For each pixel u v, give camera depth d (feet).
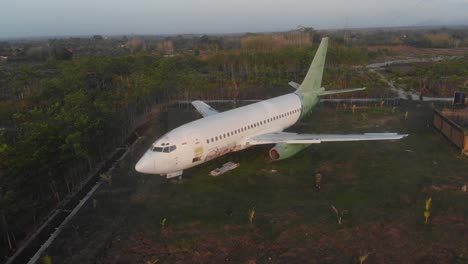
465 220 70.90
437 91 201.87
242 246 65.16
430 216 72.59
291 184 90.27
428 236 65.82
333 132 132.26
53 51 392.27
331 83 207.21
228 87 206.90
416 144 117.19
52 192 90.33
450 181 88.94
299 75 260.01
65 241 68.90
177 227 72.13
